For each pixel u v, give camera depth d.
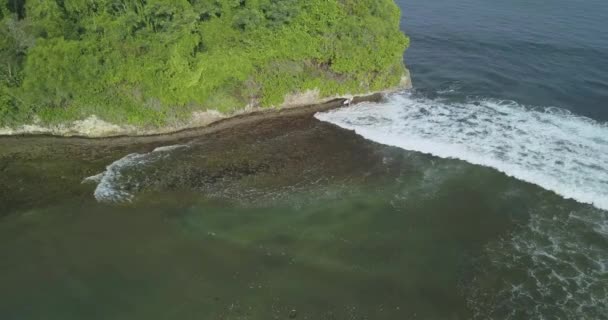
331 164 29.84
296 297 21.27
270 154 30.73
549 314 20.58
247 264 22.89
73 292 21.62
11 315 20.59
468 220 25.62
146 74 32.34
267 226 25.11
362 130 33.12
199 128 33.50
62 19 33.25
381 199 27.08
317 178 28.64
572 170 28.70
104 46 32.31
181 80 32.53
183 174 28.73
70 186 27.64
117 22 32.44
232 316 20.41
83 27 33.56
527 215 25.80
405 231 24.94
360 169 29.42
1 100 30.94
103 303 21.12
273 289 21.64
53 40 31.53
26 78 31.22
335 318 20.30
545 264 22.92
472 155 30.30
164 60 33.00
